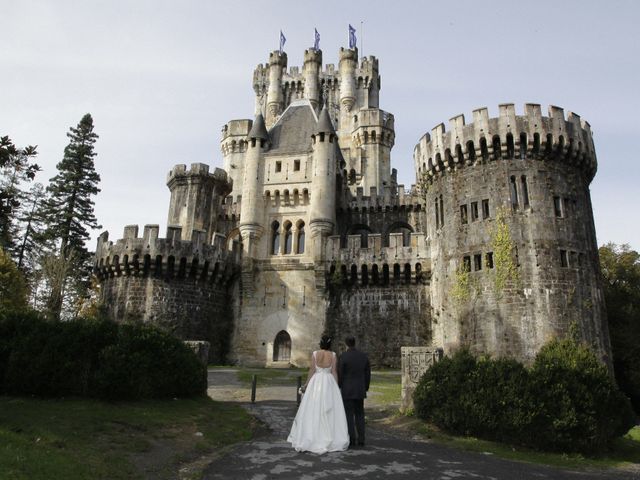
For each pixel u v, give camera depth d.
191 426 15.62
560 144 35.03
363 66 81.31
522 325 31.84
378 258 43.94
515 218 34.00
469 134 36.31
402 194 55.91
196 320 43.28
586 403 17.06
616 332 43.22
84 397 17.77
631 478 13.38
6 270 43.44
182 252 43.62
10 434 11.71
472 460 13.34
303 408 13.02
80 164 58.06
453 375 17.95
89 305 54.31
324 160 47.38
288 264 46.25
